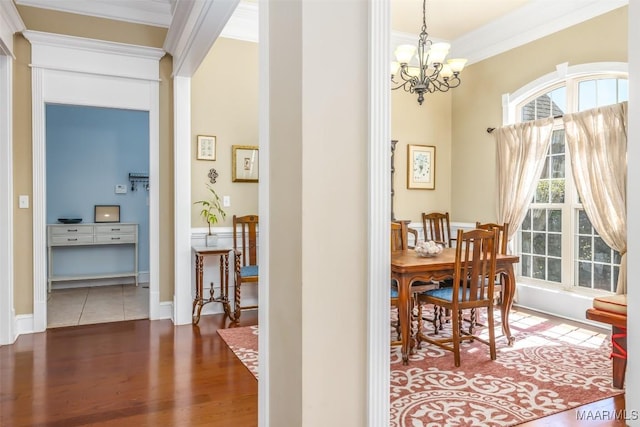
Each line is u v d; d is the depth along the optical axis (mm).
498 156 4738
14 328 3467
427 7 4219
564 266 4215
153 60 4016
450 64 3516
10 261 3381
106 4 3797
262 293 1688
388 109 1469
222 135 4320
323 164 1391
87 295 5113
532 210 4598
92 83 3811
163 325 3891
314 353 1386
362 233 1462
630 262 2238
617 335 2551
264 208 1666
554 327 3809
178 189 3957
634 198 2227
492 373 2781
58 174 5500
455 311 2902
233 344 3344
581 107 4031
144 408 2293
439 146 5473
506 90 4715
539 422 2166
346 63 1422
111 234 5555
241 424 2131
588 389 2539
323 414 1400
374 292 1458
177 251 3939
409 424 2137
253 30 4398
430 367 2891
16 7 3439
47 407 2301
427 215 5355
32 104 3594
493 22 4598
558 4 4039
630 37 2252
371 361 1455
